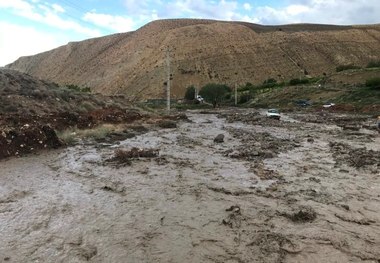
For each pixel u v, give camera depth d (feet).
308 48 514.68
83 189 45.68
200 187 47.39
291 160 66.13
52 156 65.00
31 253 28.76
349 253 29.66
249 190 46.32
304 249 30.17
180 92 444.96
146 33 626.23
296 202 41.73
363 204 41.34
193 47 525.34
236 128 125.80
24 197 41.96
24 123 77.41
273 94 315.99
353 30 570.87
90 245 30.19
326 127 131.03
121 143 83.51
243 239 31.83
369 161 64.34
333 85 287.07
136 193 44.34
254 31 587.68
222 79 464.24
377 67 318.65
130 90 465.47
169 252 29.25
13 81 114.21
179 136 100.94
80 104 122.01
